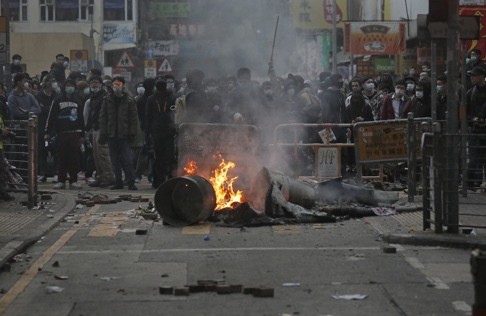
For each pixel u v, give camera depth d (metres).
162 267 17.73
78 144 34.09
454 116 20.70
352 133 33.94
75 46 89.75
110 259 18.66
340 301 14.84
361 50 62.12
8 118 33.19
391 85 39.66
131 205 28.03
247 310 14.30
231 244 20.23
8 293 15.71
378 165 31.20
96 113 34.66
